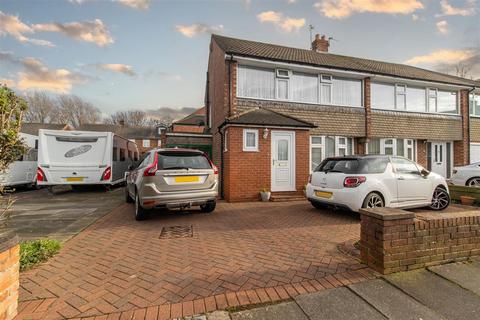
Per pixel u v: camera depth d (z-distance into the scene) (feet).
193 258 11.07
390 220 9.14
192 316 6.85
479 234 10.46
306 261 10.53
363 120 38.40
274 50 39.78
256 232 15.08
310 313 6.92
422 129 42.04
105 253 11.76
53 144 32.89
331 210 21.66
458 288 8.15
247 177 27.07
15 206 24.62
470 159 45.11
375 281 8.63
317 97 36.78
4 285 6.44
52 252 11.57
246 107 33.09
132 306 7.36
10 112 8.04
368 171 18.21
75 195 33.17
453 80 45.65
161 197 17.12
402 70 45.14
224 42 38.14
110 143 35.32
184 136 43.60
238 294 7.94
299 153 29.07
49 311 7.11
